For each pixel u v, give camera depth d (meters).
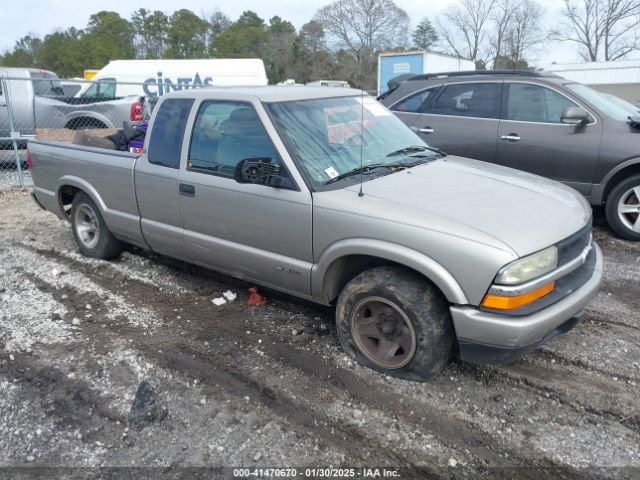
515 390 3.36
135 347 3.87
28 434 3.03
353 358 3.62
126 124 6.20
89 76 22.73
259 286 4.86
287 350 3.82
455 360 3.66
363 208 3.33
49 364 3.65
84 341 3.96
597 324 4.20
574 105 6.28
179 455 2.86
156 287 4.94
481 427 3.04
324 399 3.28
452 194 3.46
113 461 2.82
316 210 3.50
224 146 4.05
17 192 9.06
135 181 4.69
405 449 2.88
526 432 3.00
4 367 3.63
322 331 4.08
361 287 3.38
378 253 3.25
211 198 4.09
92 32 80.12
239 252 4.03
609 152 6.02
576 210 3.53
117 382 3.46
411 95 7.34
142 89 17.00
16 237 6.52
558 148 6.29
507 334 2.95
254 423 3.09
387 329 3.38
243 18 80.12
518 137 6.50
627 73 34.62
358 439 2.96
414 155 4.24
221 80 17.16
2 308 4.50
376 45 55.91
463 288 3.01
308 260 3.65
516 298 2.94
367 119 4.36
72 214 5.63
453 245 3.01
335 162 3.78
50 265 5.51
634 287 4.94
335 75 60.03
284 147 3.70
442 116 7.03
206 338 4.01
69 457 2.86
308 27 63.91
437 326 3.18
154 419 3.13
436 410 3.17
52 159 5.59
